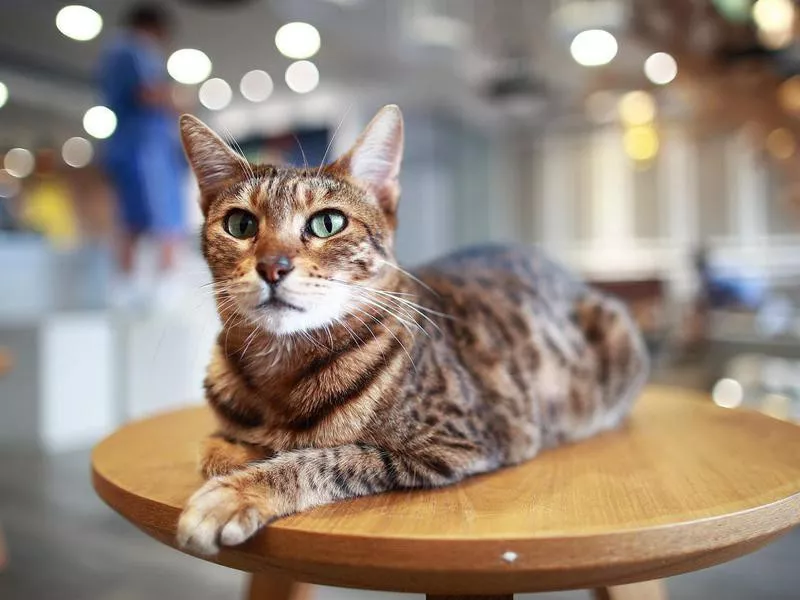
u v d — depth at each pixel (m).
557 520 0.91
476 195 10.45
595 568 0.85
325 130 5.63
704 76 3.88
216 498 0.93
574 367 1.55
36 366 4.41
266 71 8.04
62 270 5.38
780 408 3.88
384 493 1.07
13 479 3.75
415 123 9.49
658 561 0.88
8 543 2.90
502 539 0.84
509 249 1.92
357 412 1.12
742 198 9.09
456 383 1.25
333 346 1.16
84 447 4.40
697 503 0.98
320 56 7.59
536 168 10.76
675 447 1.36
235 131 8.48
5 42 6.86
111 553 2.82
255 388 1.19
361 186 1.29
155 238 5.22
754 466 1.19
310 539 0.88
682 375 4.89
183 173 5.38
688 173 9.52
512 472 1.21
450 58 7.60
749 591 2.45
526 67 7.06
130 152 5.01
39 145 8.60
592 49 4.83
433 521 0.92
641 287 4.82
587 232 10.47
